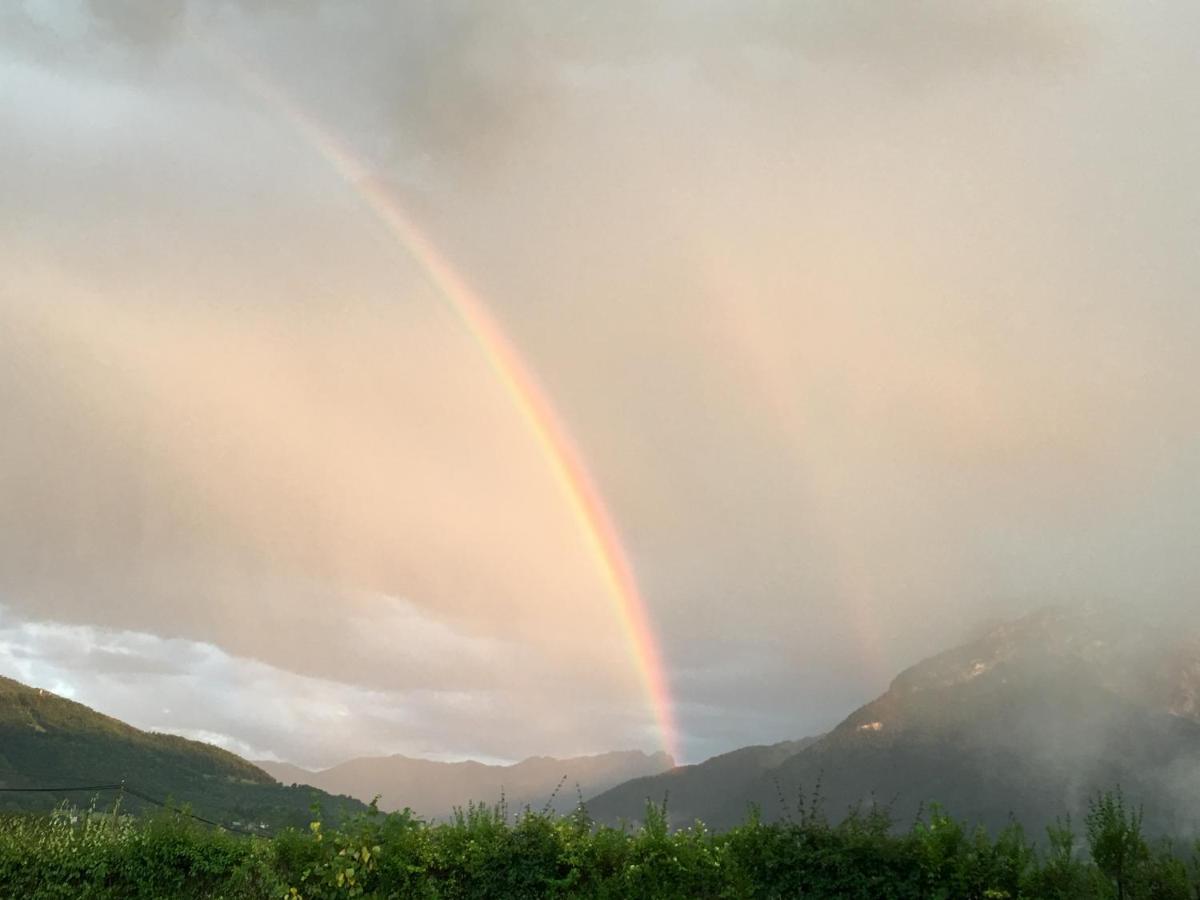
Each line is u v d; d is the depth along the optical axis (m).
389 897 14.27
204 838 15.84
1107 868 10.87
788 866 12.33
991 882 11.20
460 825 14.91
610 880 13.37
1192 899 10.27
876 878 11.66
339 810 15.32
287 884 14.89
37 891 15.56
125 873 15.62
